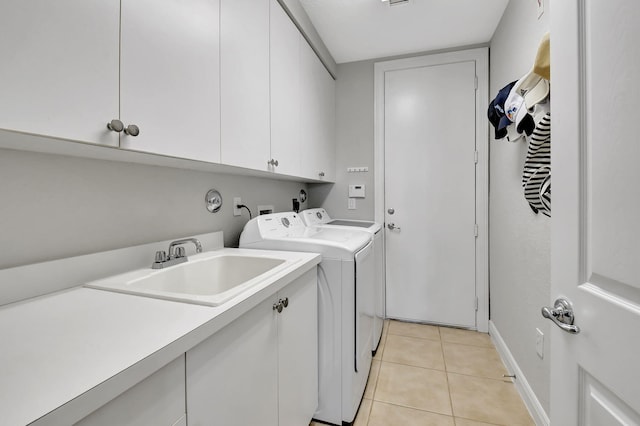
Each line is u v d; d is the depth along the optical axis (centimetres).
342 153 281
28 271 81
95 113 70
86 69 68
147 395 54
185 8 97
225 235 171
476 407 157
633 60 52
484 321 246
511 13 180
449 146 252
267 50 150
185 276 120
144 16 83
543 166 117
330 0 185
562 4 72
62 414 39
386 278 271
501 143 201
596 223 62
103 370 47
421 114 259
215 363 72
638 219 51
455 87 249
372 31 221
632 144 52
